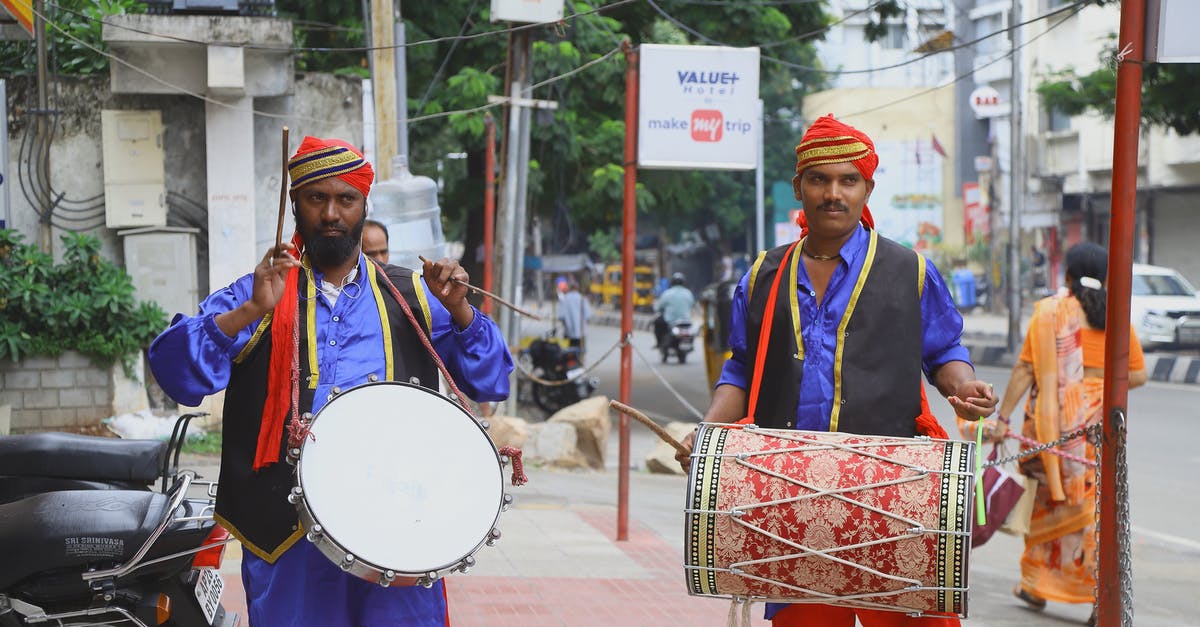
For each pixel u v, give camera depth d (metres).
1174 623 7.17
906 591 3.62
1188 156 32.66
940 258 46.62
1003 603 7.71
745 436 3.84
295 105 14.67
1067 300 7.31
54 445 5.14
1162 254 35.34
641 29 20.73
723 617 6.87
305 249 3.79
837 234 4.07
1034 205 40.34
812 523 3.62
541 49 18.91
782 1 20.25
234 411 3.72
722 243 53.31
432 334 3.91
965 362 4.20
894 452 3.67
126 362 12.73
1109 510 4.22
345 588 3.65
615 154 20.25
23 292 12.19
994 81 45.50
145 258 13.95
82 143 14.22
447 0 18.91
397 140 13.66
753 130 9.25
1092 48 36.38
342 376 3.72
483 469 3.60
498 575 7.80
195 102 14.33
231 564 7.64
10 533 4.50
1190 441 14.84
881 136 46.75
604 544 8.97
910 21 21.61
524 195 15.61
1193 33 4.09
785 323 4.13
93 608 4.58
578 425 13.96
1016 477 7.17
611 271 60.53
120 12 15.59
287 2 19.25
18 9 10.80
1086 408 7.20
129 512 4.57
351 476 3.45
